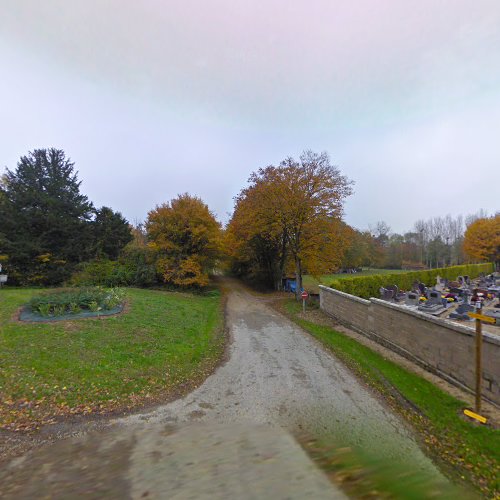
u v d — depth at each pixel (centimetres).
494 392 584
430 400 608
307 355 915
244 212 2219
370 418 534
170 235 2311
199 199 2438
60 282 2508
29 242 2430
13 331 891
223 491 331
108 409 549
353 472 377
